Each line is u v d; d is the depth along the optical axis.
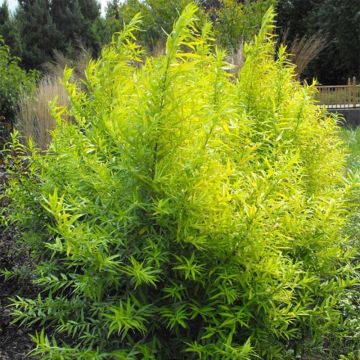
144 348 2.37
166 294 2.52
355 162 5.46
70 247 2.21
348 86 16.22
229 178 2.56
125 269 2.43
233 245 2.33
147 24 16.45
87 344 2.81
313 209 2.80
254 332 2.50
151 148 2.29
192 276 2.36
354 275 3.22
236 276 2.37
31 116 7.27
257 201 2.27
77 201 2.67
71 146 2.89
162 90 2.24
